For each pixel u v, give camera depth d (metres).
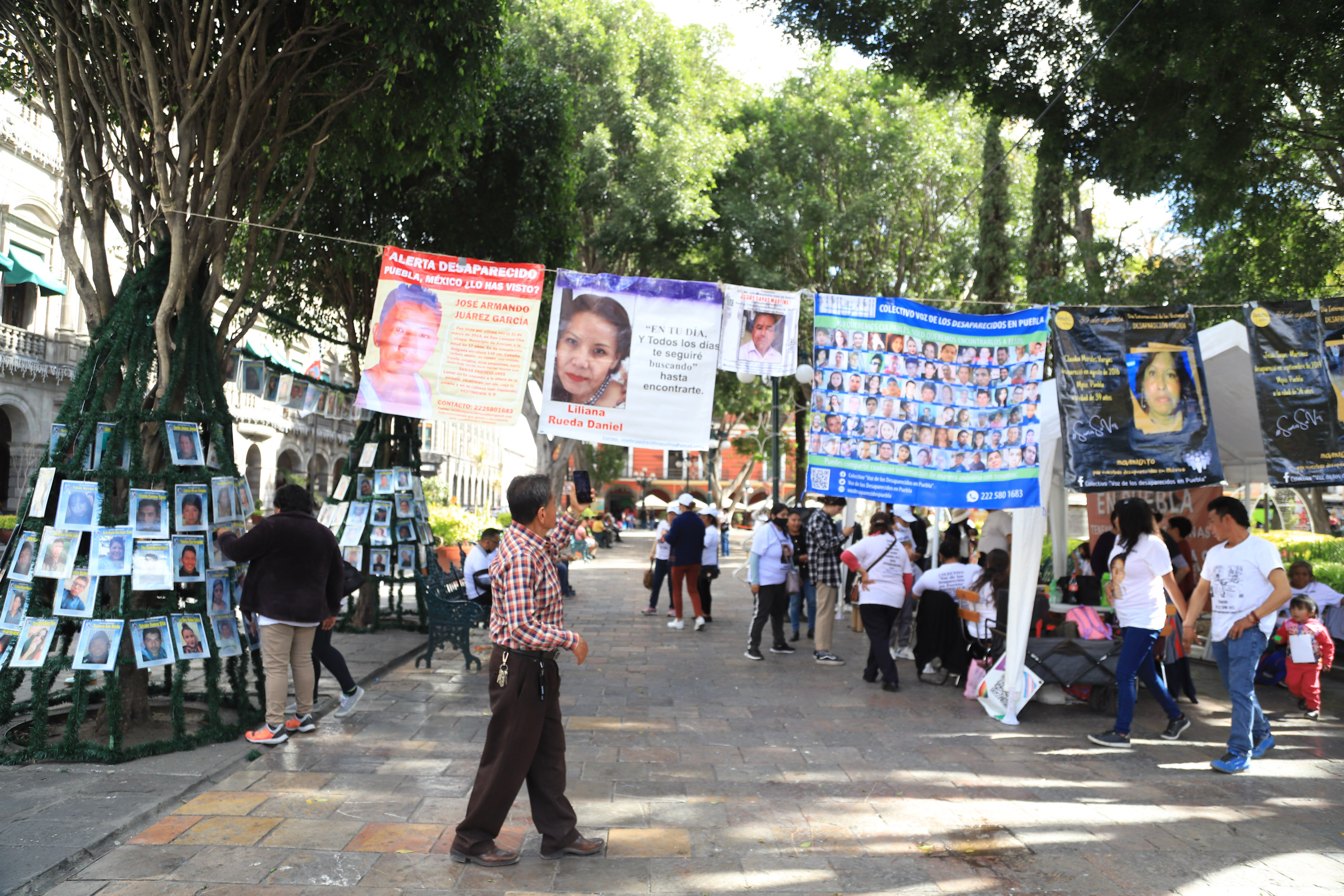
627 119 21.62
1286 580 5.62
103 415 5.77
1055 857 4.23
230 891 3.67
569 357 6.59
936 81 11.10
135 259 6.49
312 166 7.44
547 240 12.55
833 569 9.65
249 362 7.59
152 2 6.56
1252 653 5.73
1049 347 7.99
